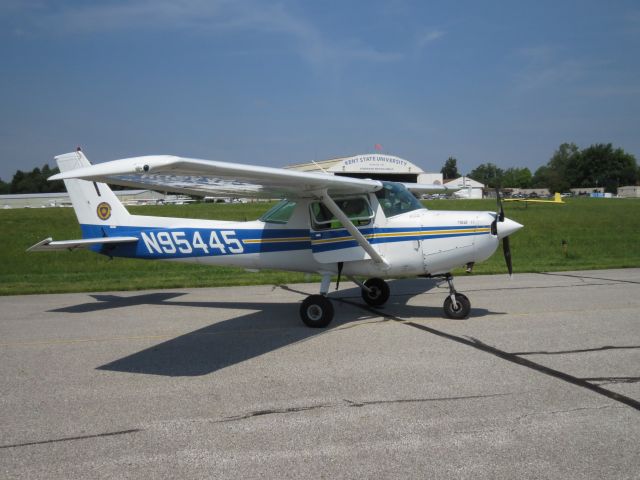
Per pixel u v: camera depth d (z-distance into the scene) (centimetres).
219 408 408
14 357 570
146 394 444
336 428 365
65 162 869
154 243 831
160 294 1005
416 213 720
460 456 320
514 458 316
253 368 511
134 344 618
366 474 301
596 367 485
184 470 312
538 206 4416
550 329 639
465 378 462
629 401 400
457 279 1116
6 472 313
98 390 457
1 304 918
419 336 620
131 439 356
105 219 859
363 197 721
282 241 762
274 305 862
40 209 5234
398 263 714
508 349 553
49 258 1627
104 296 991
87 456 332
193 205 4700
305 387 451
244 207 4088
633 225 2444
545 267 1279
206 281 1141
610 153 13250
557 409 387
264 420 382
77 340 643
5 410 414
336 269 734
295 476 301
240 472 308
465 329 650
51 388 465
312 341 611
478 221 689
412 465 310
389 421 374
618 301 816
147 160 435
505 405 397
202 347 597
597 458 314
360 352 557
